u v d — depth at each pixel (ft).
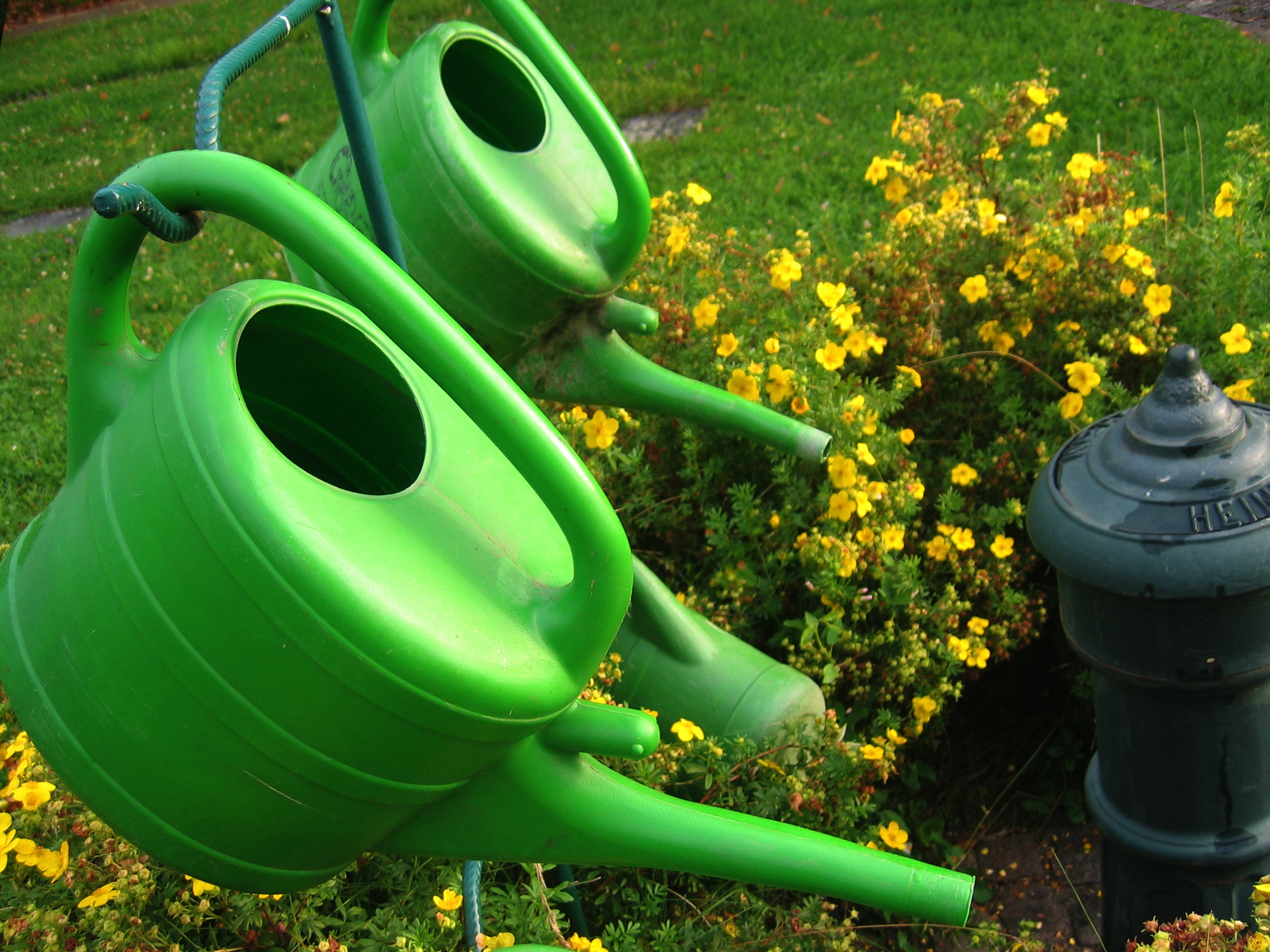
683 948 6.91
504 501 4.05
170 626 3.39
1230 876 6.81
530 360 6.13
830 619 8.28
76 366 3.95
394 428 4.66
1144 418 6.02
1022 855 9.06
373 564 3.44
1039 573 9.87
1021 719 9.94
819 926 7.15
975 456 9.61
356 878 6.70
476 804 4.13
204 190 3.61
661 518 9.33
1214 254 10.05
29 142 27.58
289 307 4.03
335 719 3.45
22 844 5.63
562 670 3.79
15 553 4.04
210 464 3.34
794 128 18.93
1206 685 6.03
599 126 5.39
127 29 37.22
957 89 18.71
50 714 3.68
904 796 9.32
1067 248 9.59
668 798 4.33
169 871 6.28
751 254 10.62
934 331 9.81
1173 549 5.66
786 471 8.82
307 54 29.22
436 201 5.58
